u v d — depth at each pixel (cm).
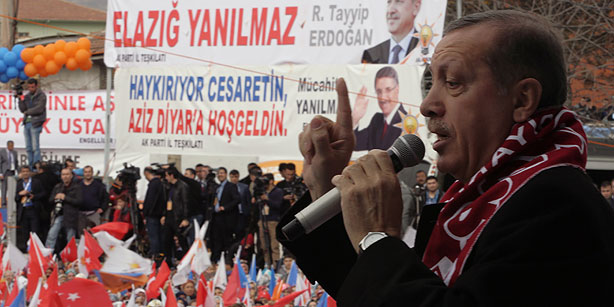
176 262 1371
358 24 1274
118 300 825
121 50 1439
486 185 175
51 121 1708
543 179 159
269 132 1356
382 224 173
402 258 162
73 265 998
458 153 180
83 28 2719
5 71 1412
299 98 1331
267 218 1322
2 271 904
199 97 1396
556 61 177
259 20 1350
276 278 1038
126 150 1450
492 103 175
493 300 146
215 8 1382
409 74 1239
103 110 1694
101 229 1020
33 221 1469
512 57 174
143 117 1434
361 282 162
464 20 183
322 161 216
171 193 1376
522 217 156
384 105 1254
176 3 1405
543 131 172
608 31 1460
